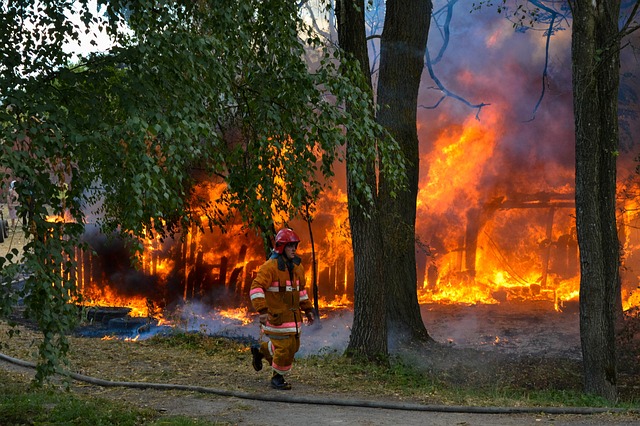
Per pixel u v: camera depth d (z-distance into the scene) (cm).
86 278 2025
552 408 787
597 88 1123
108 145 633
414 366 1285
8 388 748
